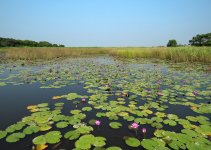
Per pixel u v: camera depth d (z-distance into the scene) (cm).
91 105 361
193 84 545
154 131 256
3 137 235
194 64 1081
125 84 538
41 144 217
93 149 207
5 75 702
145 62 1258
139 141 226
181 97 418
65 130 256
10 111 329
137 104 371
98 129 262
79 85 538
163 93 443
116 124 273
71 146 216
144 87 509
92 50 2870
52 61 1310
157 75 698
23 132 246
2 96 424
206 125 270
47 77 648
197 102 386
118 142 227
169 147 215
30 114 314
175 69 870
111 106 349
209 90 475
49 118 290
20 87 511
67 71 790
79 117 297
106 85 519
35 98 408
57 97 408
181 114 320
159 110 337
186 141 224
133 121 289
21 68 895
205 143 220
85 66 998
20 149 210
